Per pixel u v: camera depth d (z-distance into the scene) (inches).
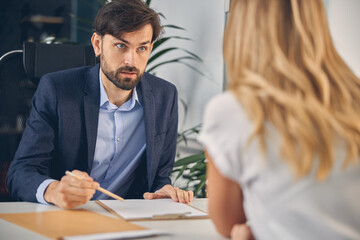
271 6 30.0
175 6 129.6
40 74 69.4
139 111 67.3
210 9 114.4
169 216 42.8
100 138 64.9
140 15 58.6
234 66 30.8
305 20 29.7
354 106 29.0
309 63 28.6
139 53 60.7
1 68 70.4
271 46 29.2
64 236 34.1
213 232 37.9
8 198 74.6
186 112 123.8
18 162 58.3
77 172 48.3
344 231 25.7
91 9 168.9
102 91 64.2
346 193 26.0
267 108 27.3
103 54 61.0
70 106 61.6
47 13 173.0
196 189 88.6
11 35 167.5
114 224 39.2
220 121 28.5
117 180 66.1
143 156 67.8
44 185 49.9
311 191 26.0
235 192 32.4
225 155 28.2
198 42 120.0
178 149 126.8
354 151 26.6
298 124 26.3
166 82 72.1
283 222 26.6
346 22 87.4
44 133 59.9
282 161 26.5
